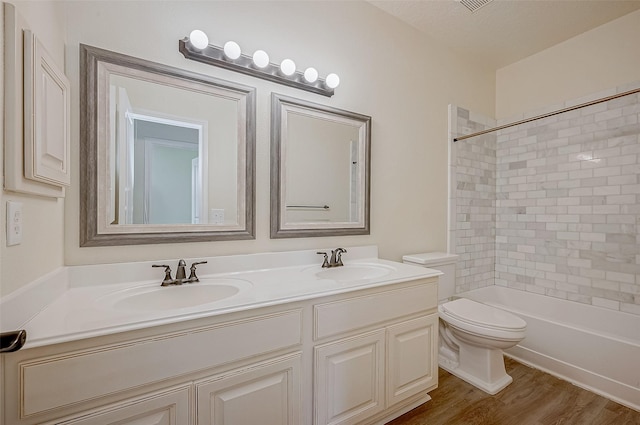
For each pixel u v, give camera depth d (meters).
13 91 0.71
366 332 1.35
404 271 1.61
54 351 0.74
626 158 2.10
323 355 1.21
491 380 1.81
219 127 1.47
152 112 1.32
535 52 2.60
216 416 0.97
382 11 2.09
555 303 2.44
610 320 2.14
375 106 2.05
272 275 1.47
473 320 1.76
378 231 2.07
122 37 1.25
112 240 1.22
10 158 0.70
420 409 1.62
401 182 2.20
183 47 1.36
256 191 1.58
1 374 0.69
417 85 2.29
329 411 1.23
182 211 1.39
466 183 2.61
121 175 1.26
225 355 0.98
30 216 0.84
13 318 0.72
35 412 0.72
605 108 2.21
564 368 1.93
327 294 1.21
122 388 0.82
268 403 1.07
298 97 1.73
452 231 2.49
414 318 1.53
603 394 1.75
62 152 1.00
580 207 2.33
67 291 1.11
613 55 2.18
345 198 1.90
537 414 1.59
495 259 2.86
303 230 1.73
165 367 0.88
